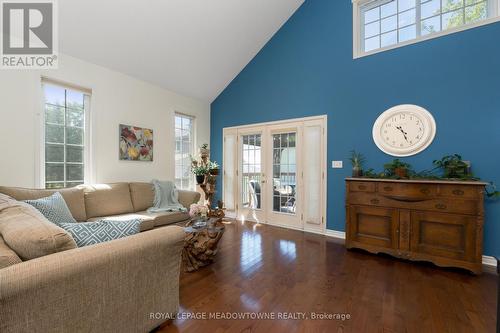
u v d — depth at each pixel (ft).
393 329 4.99
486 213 8.51
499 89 8.34
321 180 12.45
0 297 2.75
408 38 10.49
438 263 7.95
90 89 10.84
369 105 10.96
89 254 3.64
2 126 8.37
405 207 8.57
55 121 9.91
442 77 9.30
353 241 9.69
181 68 13.50
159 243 4.71
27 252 3.44
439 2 9.87
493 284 6.93
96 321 3.75
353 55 11.39
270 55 14.47
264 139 14.76
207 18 11.39
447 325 5.12
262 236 11.86
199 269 7.91
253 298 6.18
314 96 12.69
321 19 12.46
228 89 16.57
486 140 8.54
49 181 9.73
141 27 10.36
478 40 8.68
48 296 3.18
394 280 7.19
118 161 11.93
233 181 16.30
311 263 8.46
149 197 12.03
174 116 14.94
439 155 9.33
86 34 9.61
